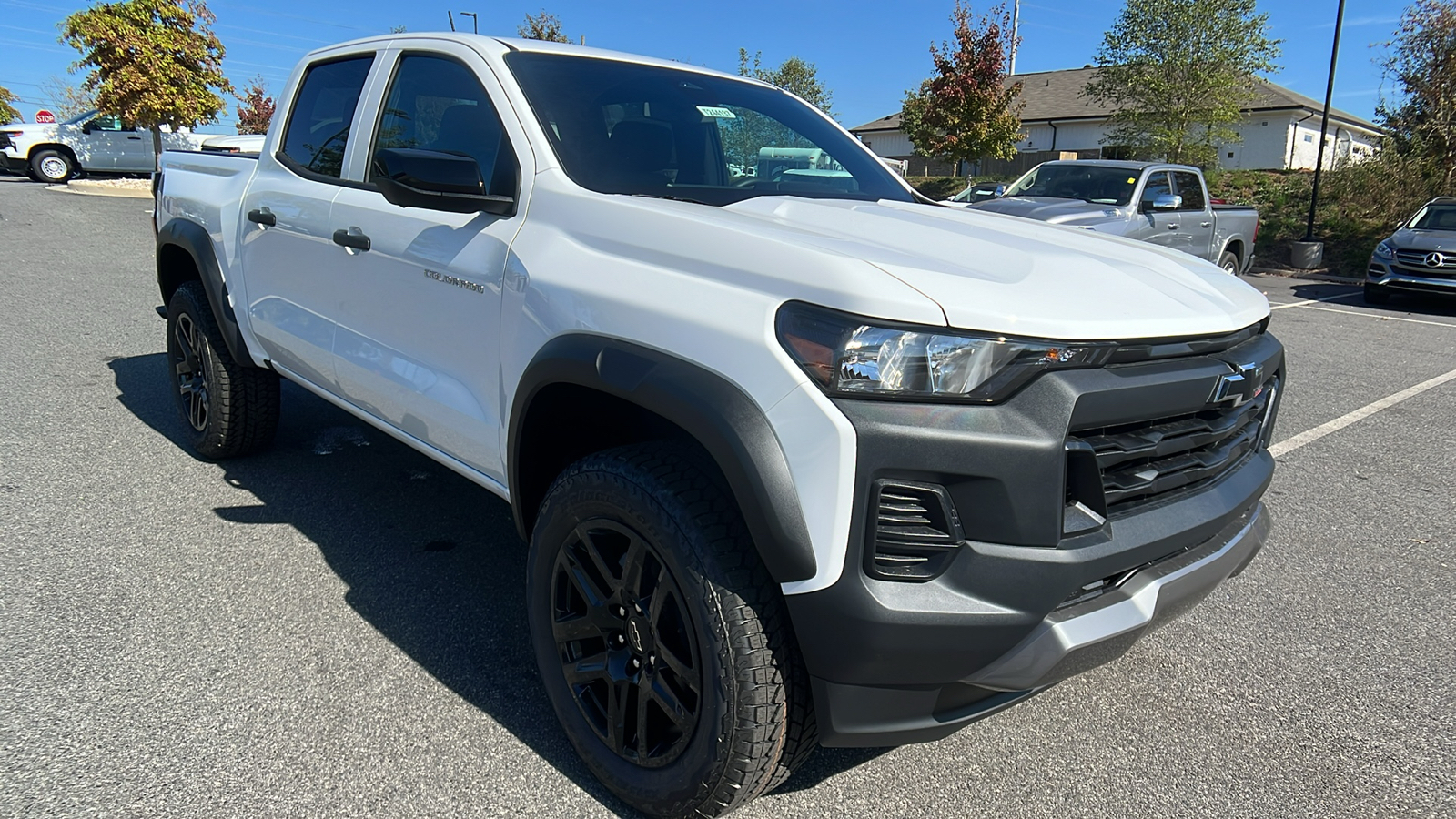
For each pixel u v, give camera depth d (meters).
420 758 2.27
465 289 2.53
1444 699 2.80
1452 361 8.62
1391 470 5.11
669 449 2.00
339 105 3.37
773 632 1.84
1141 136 25.70
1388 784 2.38
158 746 2.24
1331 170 20.48
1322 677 2.90
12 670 2.52
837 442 1.70
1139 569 1.99
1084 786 2.32
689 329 1.92
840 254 1.85
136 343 6.68
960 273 1.90
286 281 3.44
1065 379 1.79
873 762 2.39
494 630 2.90
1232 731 2.60
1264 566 3.77
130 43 19.38
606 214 2.25
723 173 2.89
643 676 2.03
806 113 3.54
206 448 4.18
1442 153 18.05
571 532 2.15
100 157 21.52
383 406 3.00
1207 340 2.10
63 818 1.98
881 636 1.72
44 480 3.95
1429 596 3.51
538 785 2.19
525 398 2.25
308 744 2.29
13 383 5.48
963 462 1.71
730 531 1.86
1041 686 1.90
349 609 2.98
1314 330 10.27
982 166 37.50
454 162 2.35
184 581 3.11
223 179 3.99
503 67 2.71
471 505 3.93
